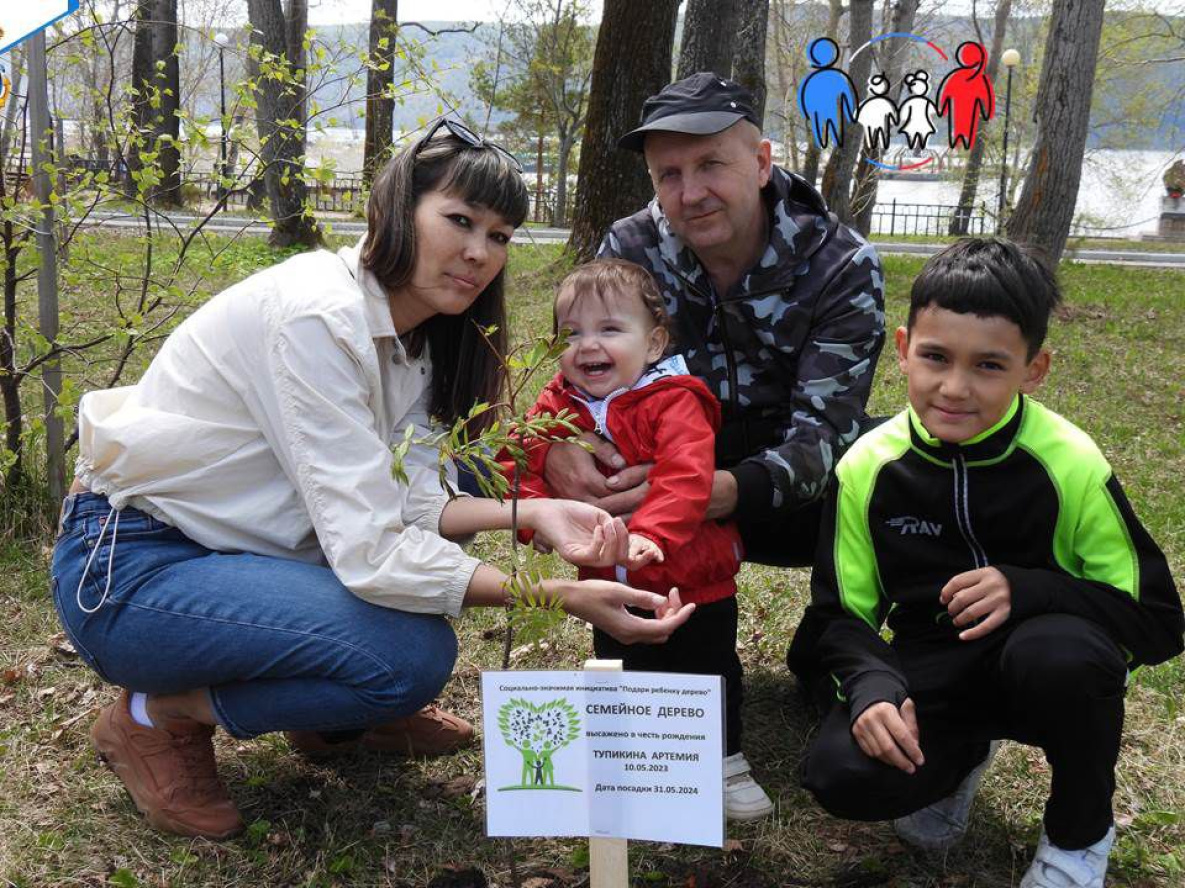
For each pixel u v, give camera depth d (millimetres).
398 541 2283
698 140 2635
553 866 2443
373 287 2373
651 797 1988
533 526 2389
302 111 4863
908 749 2094
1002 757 2883
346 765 2826
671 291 2955
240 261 4520
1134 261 22266
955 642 2381
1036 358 2266
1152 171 28891
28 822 2527
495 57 32406
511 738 2014
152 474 2352
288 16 18109
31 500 4246
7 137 4238
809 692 3133
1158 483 5355
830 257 2797
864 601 2439
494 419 2639
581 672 1975
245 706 2383
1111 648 2141
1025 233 11445
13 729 2945
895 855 2492
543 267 11344
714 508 2607
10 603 3654
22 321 4254
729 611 2756
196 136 4168
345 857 2414
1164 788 2750
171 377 2398
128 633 2348
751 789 2635
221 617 2303
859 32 17281
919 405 2287
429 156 2320
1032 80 23031
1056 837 2232
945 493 2336
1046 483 2264
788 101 24562
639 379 2639
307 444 2256
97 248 4547
